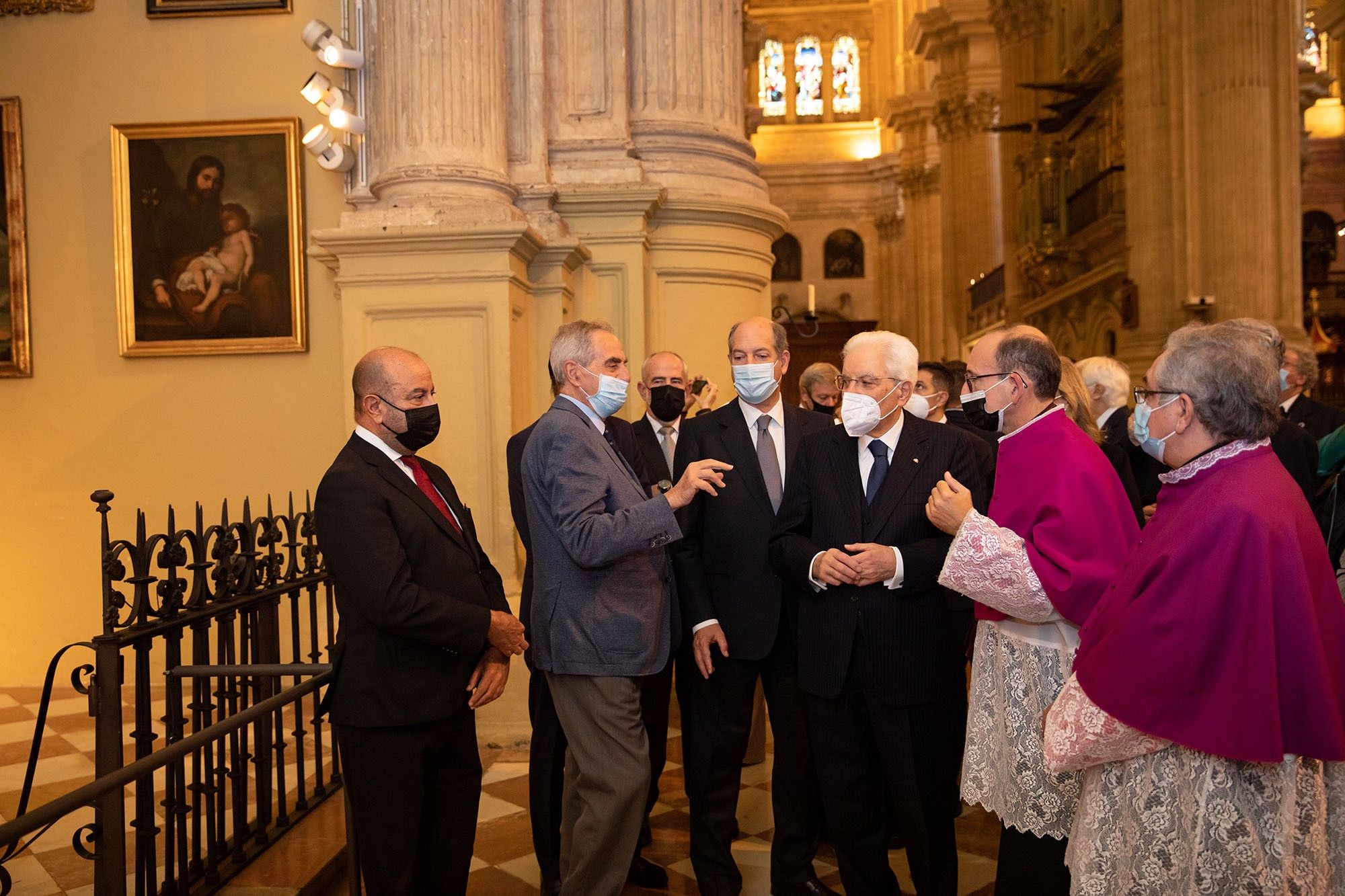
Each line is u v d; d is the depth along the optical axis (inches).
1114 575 88.7
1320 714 69.2
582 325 116.4
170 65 228.7
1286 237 479.5
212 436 228.4
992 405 100.2
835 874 137.7
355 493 102.7
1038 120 776.9
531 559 135.1
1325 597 72.9
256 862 131.0
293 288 225.5
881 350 115.9
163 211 227.0
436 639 102.1
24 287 230.2
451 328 191.9
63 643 230.4
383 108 206.5
